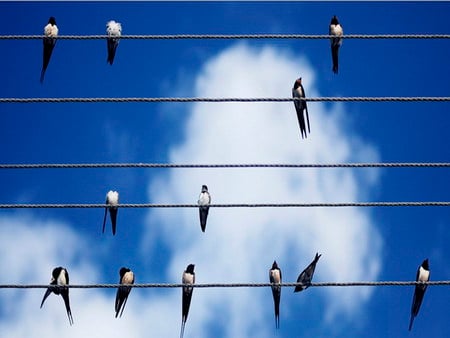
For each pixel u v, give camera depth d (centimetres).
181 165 1667
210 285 1661
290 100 1688
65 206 1670
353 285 1664
